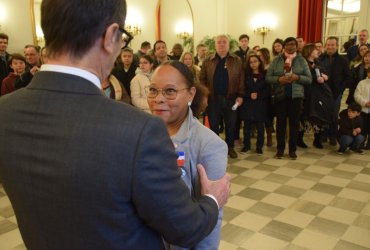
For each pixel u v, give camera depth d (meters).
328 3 7.66
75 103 0.59
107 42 0.62
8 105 0.64
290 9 7.94
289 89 3.81
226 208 2.71
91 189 0.56
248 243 2.21
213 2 8.35
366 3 6.93
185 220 0.63
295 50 3.86
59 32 0.59
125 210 0.58
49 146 0.58
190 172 1.00
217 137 1.03
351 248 2.14
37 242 0.64
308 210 2.66
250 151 4.30
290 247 2.16
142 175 0.57
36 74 0.64
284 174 3.48
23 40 5.10
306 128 4.29
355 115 4.09
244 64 4.35
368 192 2.99
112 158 0.56
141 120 0.59
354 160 3.89
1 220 2.57
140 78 3.39
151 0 6.73
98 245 0.59
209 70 3.96
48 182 0.58
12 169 0.62
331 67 4.40
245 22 8.57
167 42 7.23
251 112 4.08
